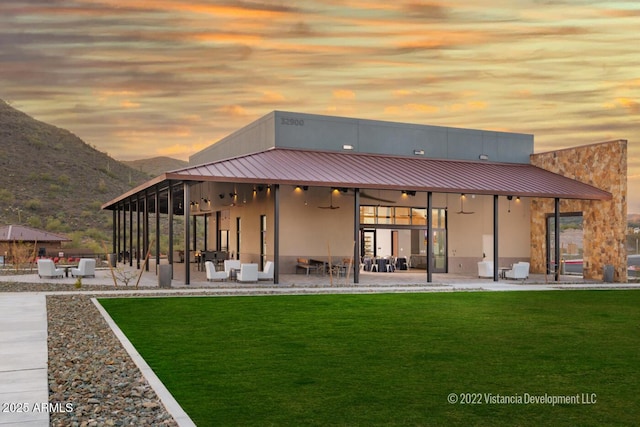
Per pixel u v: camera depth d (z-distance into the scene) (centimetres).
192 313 1297
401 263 2839
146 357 841
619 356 873
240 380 712
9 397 617
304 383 700
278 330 1077
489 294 1791
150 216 6675
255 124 2691
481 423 564
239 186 2758
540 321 1227
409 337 1016
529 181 2530
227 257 2759
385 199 2605
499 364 812
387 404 620
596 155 2562
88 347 894
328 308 1402
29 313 1238
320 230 2450
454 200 2744
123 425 532
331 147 2566
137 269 2789
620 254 2411
